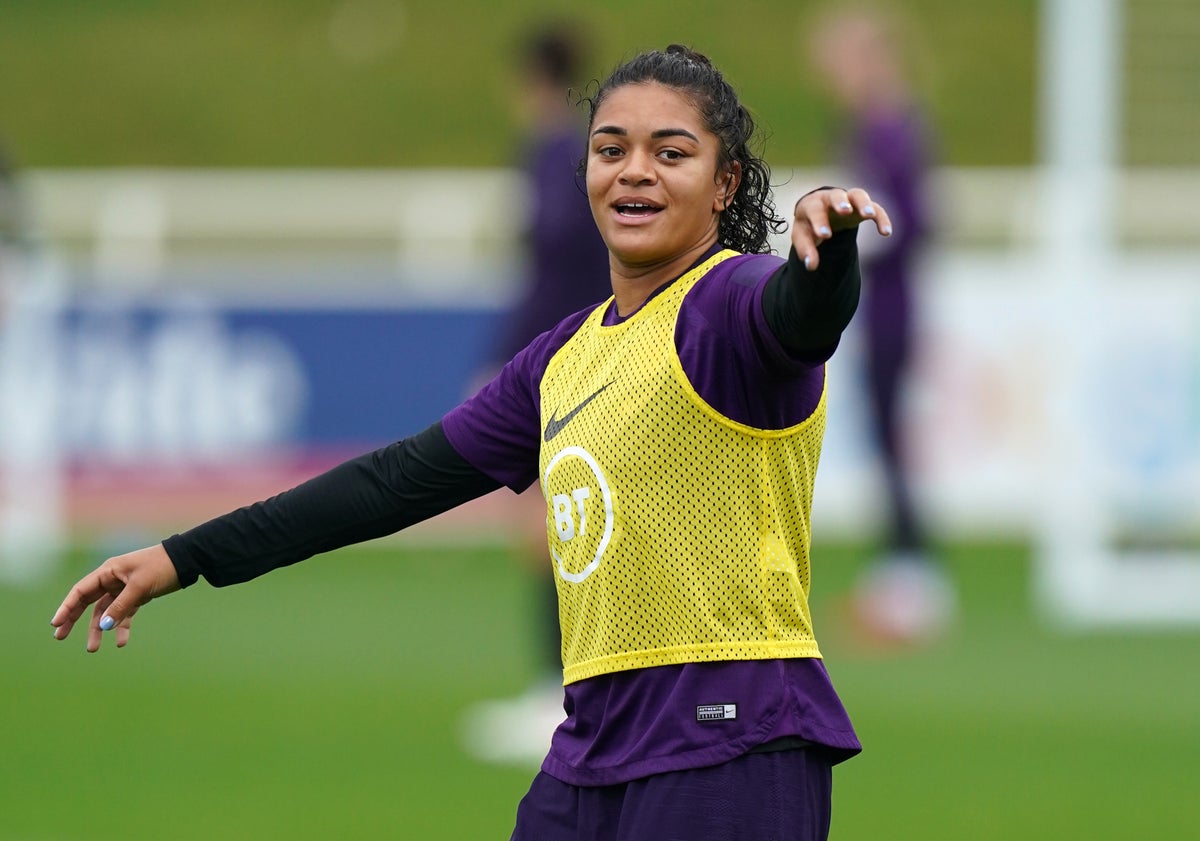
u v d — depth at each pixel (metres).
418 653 30.30
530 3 75.50
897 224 31.17
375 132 69.00
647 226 10.89
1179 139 37.56
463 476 11.98
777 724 10.47
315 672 28.94
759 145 12.12
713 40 71.25
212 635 31.94
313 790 22.11
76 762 23.55
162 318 38.38
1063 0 36.44
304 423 38.38
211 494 38.25
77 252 42.94
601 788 10.72
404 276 39.75
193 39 74.50
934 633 32.16
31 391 38.22
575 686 10.99
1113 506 35.38
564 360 11.45
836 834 20.23
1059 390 35.75
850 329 38.91
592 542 10.77
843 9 73.00
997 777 22.80
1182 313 35.84
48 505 38.19
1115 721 25.92
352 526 12.05
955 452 38.41
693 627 10.53
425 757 23.72
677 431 10.52
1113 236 37.88
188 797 21.80
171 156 68.12
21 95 71.06
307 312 38.47
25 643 31.20
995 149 67.19
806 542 10.95
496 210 42.72
